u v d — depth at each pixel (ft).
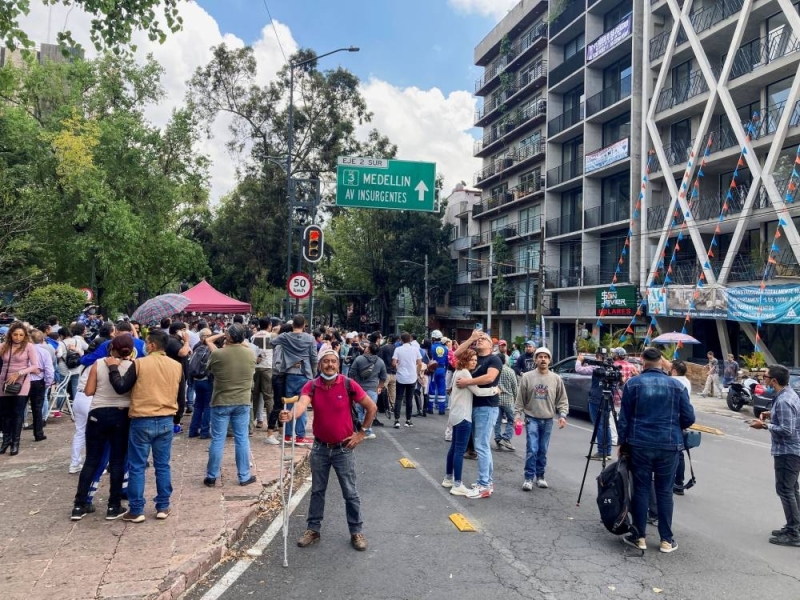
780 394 19.54
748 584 15.51
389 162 49.62
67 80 94.12
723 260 84.84
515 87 142.72
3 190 50.83
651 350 18.52
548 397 24.94
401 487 24.57
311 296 46.32
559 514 21.42
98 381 18.69
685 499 24.09
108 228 84.69
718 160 81.25
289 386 30.14
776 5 73.92
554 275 122.01
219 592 14.35
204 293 69.46
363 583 14.99
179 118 107.45
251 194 115.03
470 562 16.61
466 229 173.58
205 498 21.06
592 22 112.27
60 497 20.85
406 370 39.81
